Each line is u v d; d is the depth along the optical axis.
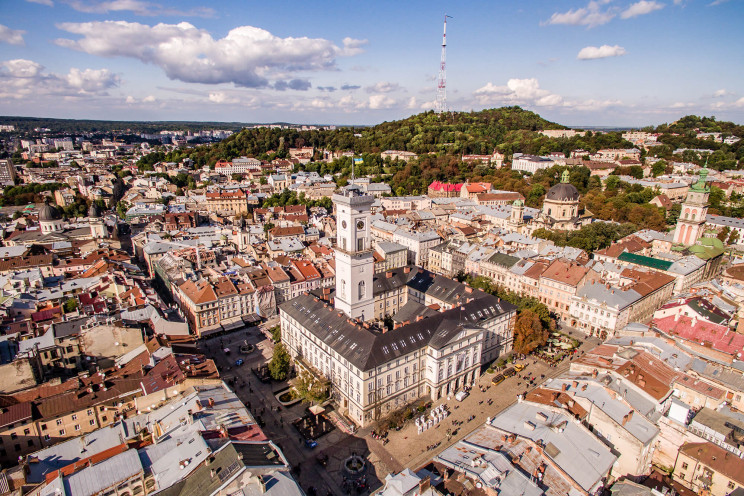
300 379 135.12
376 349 121.69
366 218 146.25
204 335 172.12
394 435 119.06
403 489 71.81
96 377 116.12
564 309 186.50
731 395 107.00
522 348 158.38
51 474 82.88
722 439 92.38
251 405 131.50
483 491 73.88
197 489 75.06
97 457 88.88
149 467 83.25
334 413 127.88
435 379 130.62
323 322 140.75
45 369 128.38
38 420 101.19
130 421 99.81
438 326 136.50
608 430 94.94
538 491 76.00
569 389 104.25
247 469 75.19
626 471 93.44
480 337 139.88
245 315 184.88
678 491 91.38
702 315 142.12
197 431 88.44
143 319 149.75
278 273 197.38
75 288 182.00
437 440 116.88
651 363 114.38
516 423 93.06
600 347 128.00
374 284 175.62
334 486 102.12
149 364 120.75
